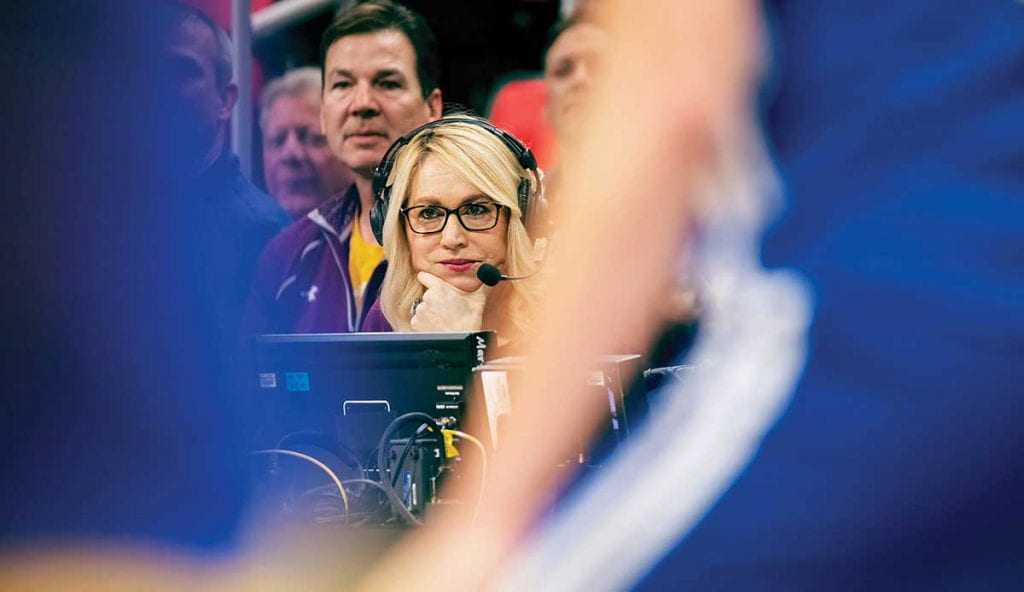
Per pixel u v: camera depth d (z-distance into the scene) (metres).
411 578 5.75
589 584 4.53
